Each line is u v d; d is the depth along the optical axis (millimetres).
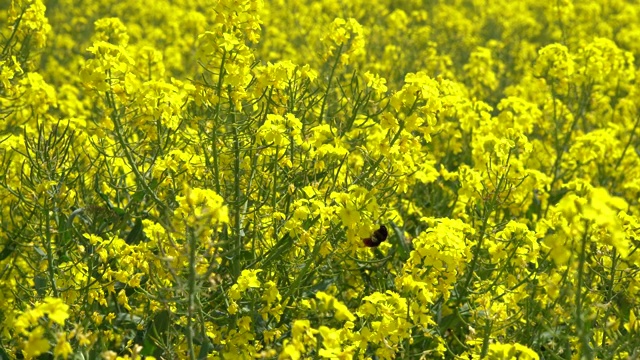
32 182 6324
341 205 5629
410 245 7711
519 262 6332
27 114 8930
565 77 10414
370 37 14203
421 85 6082
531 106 10164
